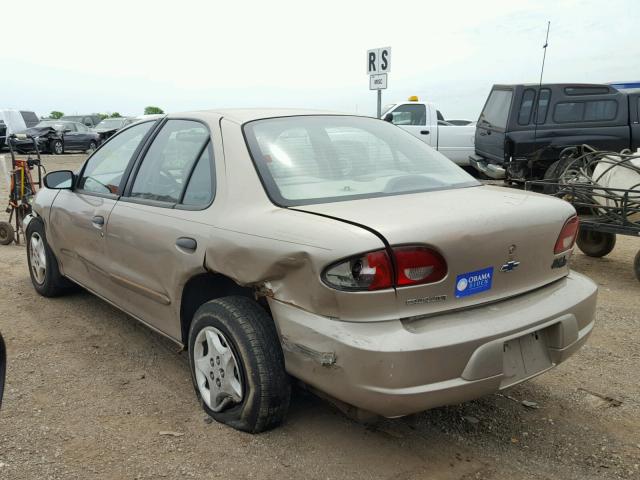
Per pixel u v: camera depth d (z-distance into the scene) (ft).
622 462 9.37
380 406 8.00
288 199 9.49
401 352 7.78
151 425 10.25
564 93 33.63
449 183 10.84
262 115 11.29
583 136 33.94
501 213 8.95
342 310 8.09
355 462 9.24
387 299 7.98
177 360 13.04
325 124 11.54
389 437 9.96
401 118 46.16
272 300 9.05
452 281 8.34
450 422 10.55
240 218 9.55
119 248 12.50
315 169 10.25
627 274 20.95
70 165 61.57
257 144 10.36
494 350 8.32
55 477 8.77
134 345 13.83
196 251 10.14
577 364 13.05
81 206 14.16
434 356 7.91
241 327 9.43
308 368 8.58
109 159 14.14
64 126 83.61
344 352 7.99
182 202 11.06
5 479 8.68
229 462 9.19
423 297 8.19
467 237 8.37
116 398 11.24
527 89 33.32
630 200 19.17
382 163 10.97
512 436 10.12
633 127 34.30
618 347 14.01
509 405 11.20
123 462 9.16
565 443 9.92
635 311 16.67
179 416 10.55
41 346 13.71
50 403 11.01
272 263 8.74
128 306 12.98
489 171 36.06
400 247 7.99
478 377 8.21
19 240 25.07
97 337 14.29
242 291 10.53
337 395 8.32
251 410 9.54
